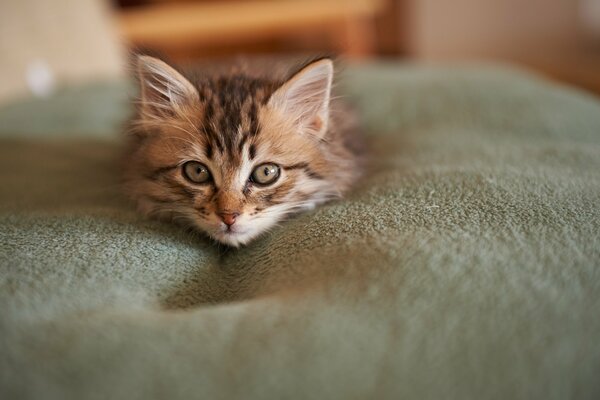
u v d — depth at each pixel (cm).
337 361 19
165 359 19
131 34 65
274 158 29
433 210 25
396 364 19
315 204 29
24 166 34
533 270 22
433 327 20
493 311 20
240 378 19
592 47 74
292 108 29
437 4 77
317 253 24
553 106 37
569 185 26
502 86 40
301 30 76
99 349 20
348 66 50
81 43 51
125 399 19
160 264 25
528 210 24
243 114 29
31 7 47
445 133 35
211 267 26
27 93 45
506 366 19
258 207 28
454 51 80
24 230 25
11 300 22
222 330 20
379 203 26
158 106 30
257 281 24
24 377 19
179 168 29
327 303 21
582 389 19
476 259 22
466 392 19
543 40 77
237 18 65
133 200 30
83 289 23
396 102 41
